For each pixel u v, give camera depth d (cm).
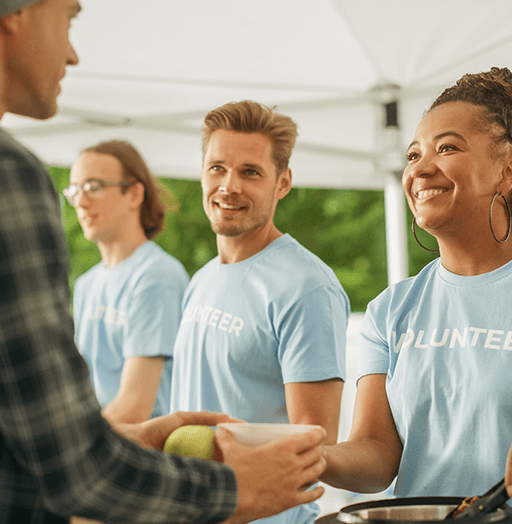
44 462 77
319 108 375
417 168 135
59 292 81
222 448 106
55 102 97
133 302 259
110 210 279
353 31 297
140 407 245
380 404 147
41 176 82
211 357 195
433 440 133
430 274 146
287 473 101
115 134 377
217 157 200
